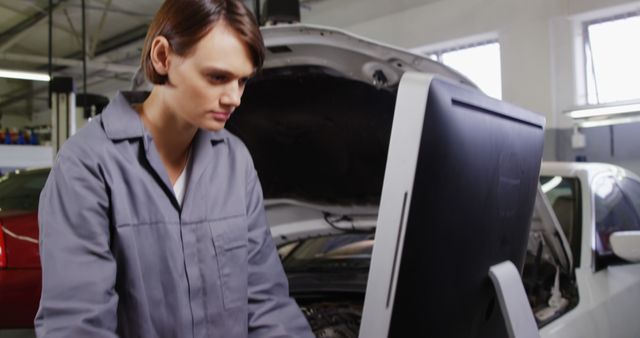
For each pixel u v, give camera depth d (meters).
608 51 4.62
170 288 0.82
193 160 0.88
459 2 5.28
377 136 1.61
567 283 1.85
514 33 4.94
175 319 0.82
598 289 1.84
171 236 0.82
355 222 1.91
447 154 0.64
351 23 6.13
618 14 4.53
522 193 0.87
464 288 0.74
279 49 1.30
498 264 0.82
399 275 0.63
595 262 1.91
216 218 0.87
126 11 6.77
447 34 5.38
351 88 1.46
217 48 0.70
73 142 0.78
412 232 0.63
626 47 4.52
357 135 1.63
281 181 1.78
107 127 0.80
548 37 4.73
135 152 0.82
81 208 0.74
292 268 1.99
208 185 0.88
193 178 0.86
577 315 1.69
